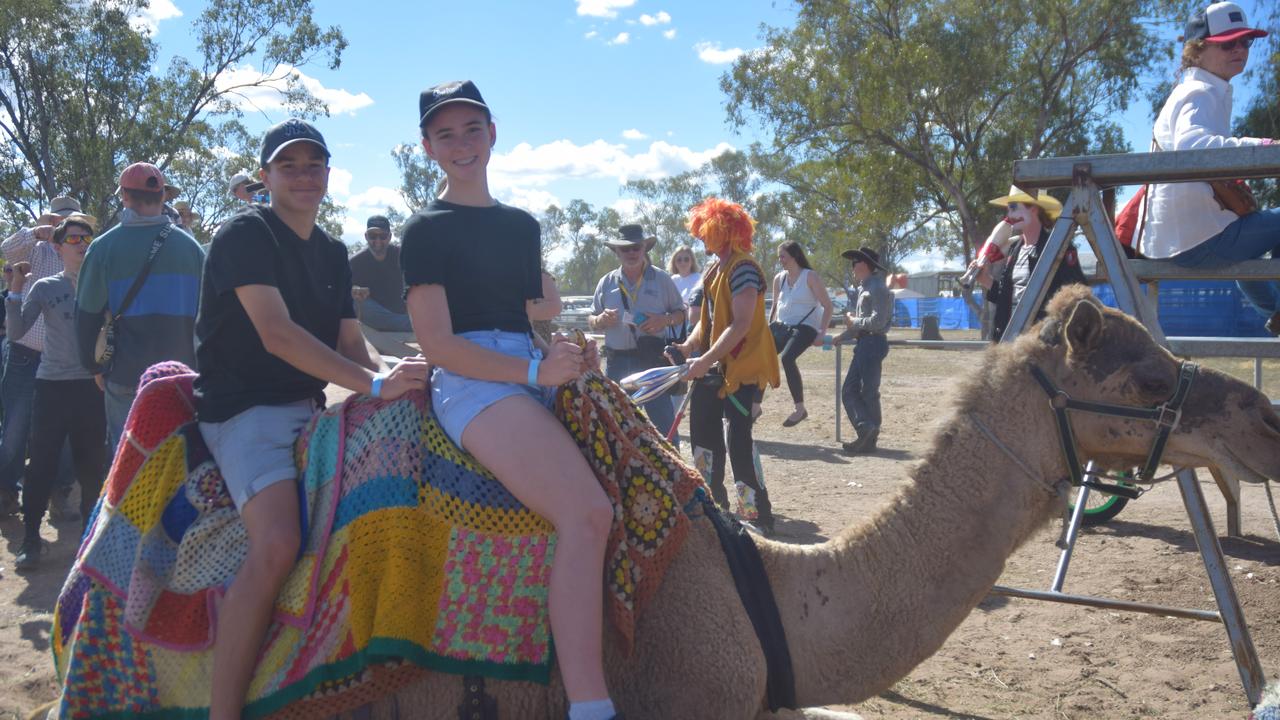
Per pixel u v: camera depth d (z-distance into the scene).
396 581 2.97
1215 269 5.34
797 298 11.50
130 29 36.47
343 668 2.96
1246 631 4.32
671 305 9.03
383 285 10.30
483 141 3.25
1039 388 3.49
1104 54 41.03
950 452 3.46
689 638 3.06
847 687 3.30
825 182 52.41
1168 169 4.39
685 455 10.59
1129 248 5.94
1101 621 5.66
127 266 6.46
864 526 3.45
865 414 11.65
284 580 3.08
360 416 3.21
